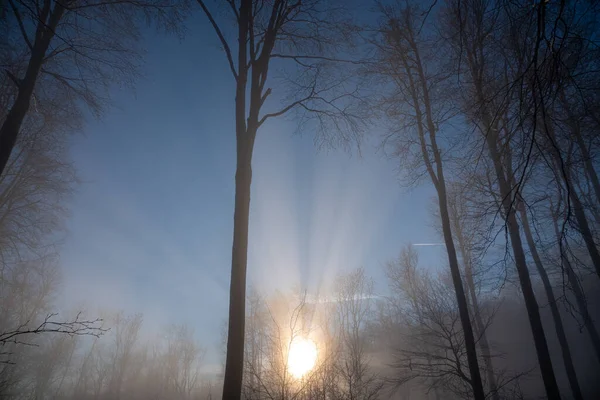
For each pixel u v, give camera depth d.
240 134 6.10
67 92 9.95
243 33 6.81
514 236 9.39
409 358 11.05
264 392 5.36
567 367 14.64
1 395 13.23
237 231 5.41
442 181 10.73
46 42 7.77
